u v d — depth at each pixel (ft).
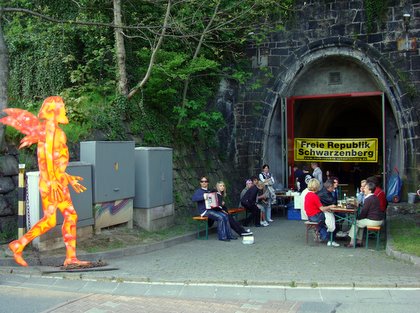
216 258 35.47
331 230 40.96
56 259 32.42
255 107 67.82
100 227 38.91
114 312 22.79
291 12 65.92
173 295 26.16
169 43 57.21
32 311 22.68
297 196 58.08
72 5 55.11
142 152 43.47
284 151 67.62
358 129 120.16
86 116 46.32
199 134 60.90
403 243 38.22
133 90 50.93
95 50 53.57
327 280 28.04
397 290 26.66
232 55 67.10
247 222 53.67
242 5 60.13
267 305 24.03
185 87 55.31
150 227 43.45
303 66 65.98
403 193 61.11
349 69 66.80
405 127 61.16
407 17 60.44
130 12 56.29
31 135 31.63
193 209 53.78
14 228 36.37
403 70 61.31
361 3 63.16
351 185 98.22
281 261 34.35
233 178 65.92
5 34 57.88
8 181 36.91
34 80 56.65
